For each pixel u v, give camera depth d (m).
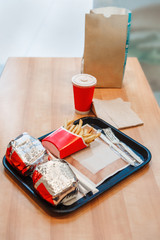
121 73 1.38
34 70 1.56
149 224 0.76
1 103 1.27
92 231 0.74
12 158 0.85
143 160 0.98
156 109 1.29
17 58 1.69
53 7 3.03
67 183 0.75
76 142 0.96
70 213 0.78
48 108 1.25
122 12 1.40
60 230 0.74
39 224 0.75
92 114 1.23
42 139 1.04
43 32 3.11
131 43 2.38
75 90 1.14
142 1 2.22
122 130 1.14
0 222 0.75
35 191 0.81
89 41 1.30
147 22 2.28
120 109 1.25
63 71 1.56
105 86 1.42
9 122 1.15
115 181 0.86
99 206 0.81
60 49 2.96
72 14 3.09
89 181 0.87
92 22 1.26
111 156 0.98
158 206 0.81
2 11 3.07
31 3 3.03
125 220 0.77
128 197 0.84
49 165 0.78
